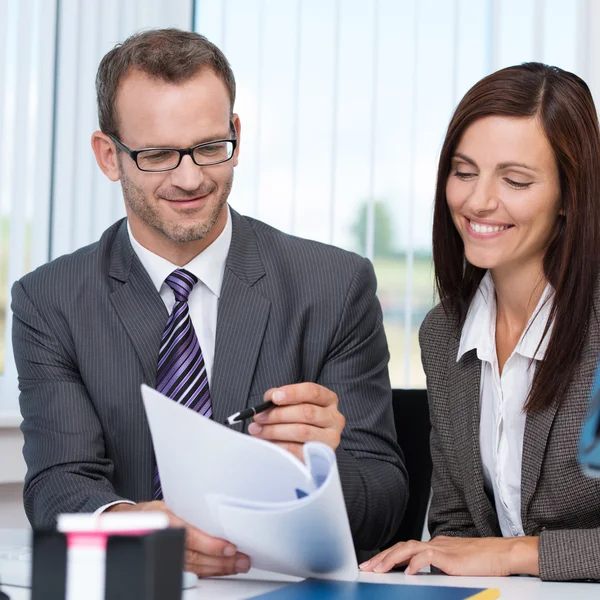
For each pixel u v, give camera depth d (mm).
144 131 2031
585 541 1654
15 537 1810
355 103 3477
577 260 1939
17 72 3301
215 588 1495
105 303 2252
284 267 2346
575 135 1914
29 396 2248
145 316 2225
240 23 3484
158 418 1380
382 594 1365
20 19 3303
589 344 1915
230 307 2240
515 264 2061
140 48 2061
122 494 2180
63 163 3385
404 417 2508
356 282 2365
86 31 3406
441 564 1699
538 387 1922
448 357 2189
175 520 1560
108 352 2213
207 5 3516
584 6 3553
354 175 3477
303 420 1713
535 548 1695
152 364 2199
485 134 1927
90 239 3418
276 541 1429
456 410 2148
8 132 3287
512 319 2137
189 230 2082
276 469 1358
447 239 2148
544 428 1921
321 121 3475
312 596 1350
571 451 1893
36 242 3344
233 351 2203
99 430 2180
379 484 2098
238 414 1653
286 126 3467
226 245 2303
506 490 2055
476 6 3521
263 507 1379
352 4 3475
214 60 2088
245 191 3449
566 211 1949
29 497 2141
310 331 2299
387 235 3488
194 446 1373
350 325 2324
